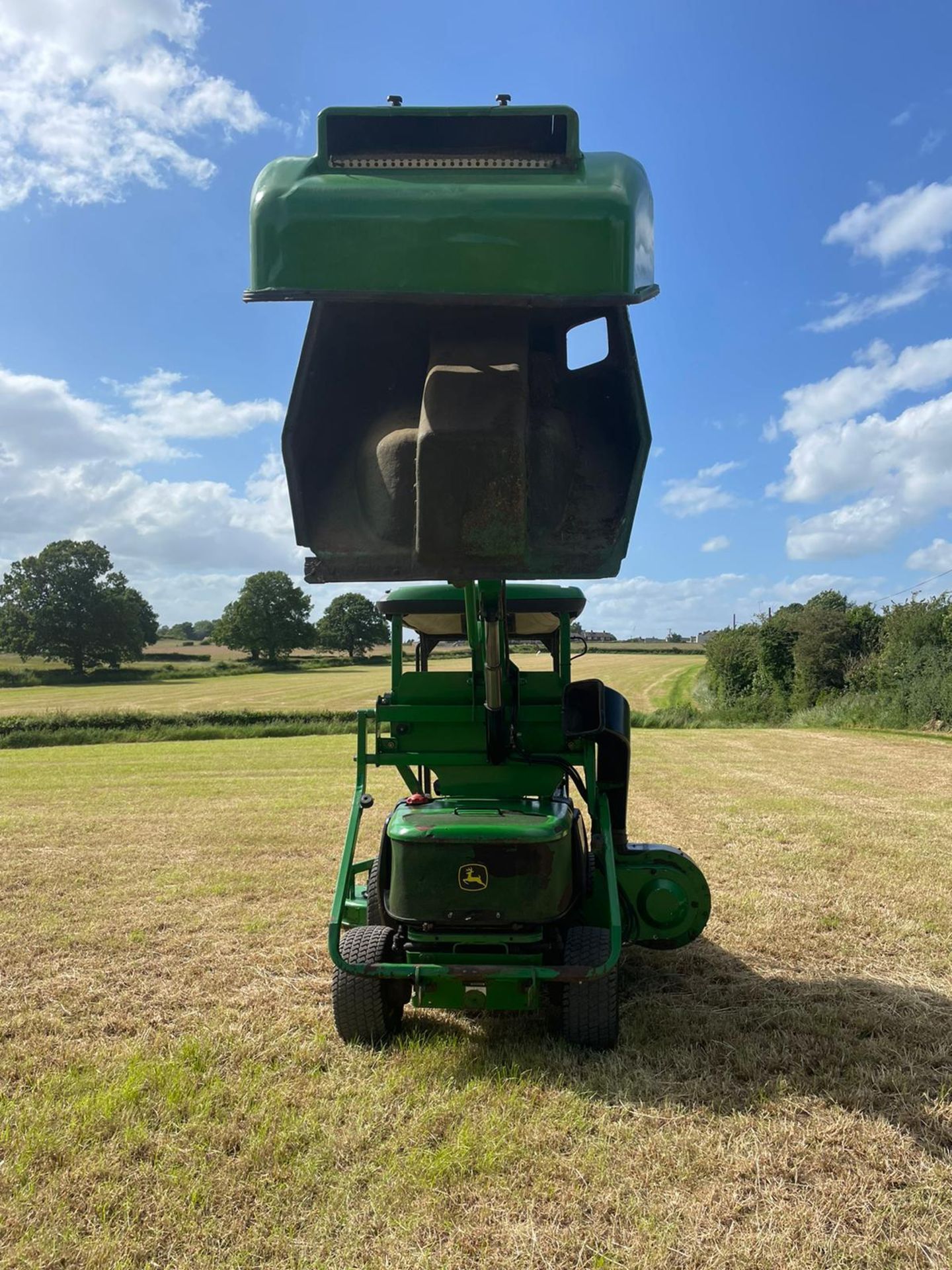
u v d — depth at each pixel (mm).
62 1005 5004
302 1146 3389
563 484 3227
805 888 7484
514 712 4730
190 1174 3184
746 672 41906
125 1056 4234
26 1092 3893
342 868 4422
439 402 2994
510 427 2959
